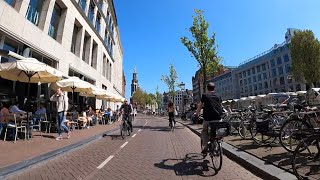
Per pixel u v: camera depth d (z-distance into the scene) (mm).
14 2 14320
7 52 12297
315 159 4840
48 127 14188
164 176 5727
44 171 6070
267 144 8594
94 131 15297
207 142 6699
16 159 6562
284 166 5688
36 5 17078
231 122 11664
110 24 43188
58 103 11117
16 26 13734
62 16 20672
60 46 19750
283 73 76062
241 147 8445
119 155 8211
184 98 50000
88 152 8734
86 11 26953
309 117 6828
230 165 6809
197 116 6895
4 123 9875
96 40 31359
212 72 23406
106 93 22047
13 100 14102
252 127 9031
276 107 10836
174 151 8984
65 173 5910
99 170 6242
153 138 12922
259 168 5750
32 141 9969
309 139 4867
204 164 6906
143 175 5805
